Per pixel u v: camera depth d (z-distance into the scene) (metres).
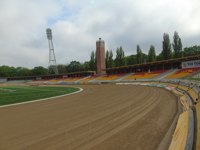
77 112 13.62
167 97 20.31
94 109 14.54
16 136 8.53
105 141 7.47
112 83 60.22
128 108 14.30
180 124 8.98
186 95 20.30
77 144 7.27
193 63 48.56
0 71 136.75
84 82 73.50
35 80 110.06
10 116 13.14
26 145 7.40
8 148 7.18
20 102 21.08
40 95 29.12
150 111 12.96
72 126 9.80
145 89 32.41
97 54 81.12
